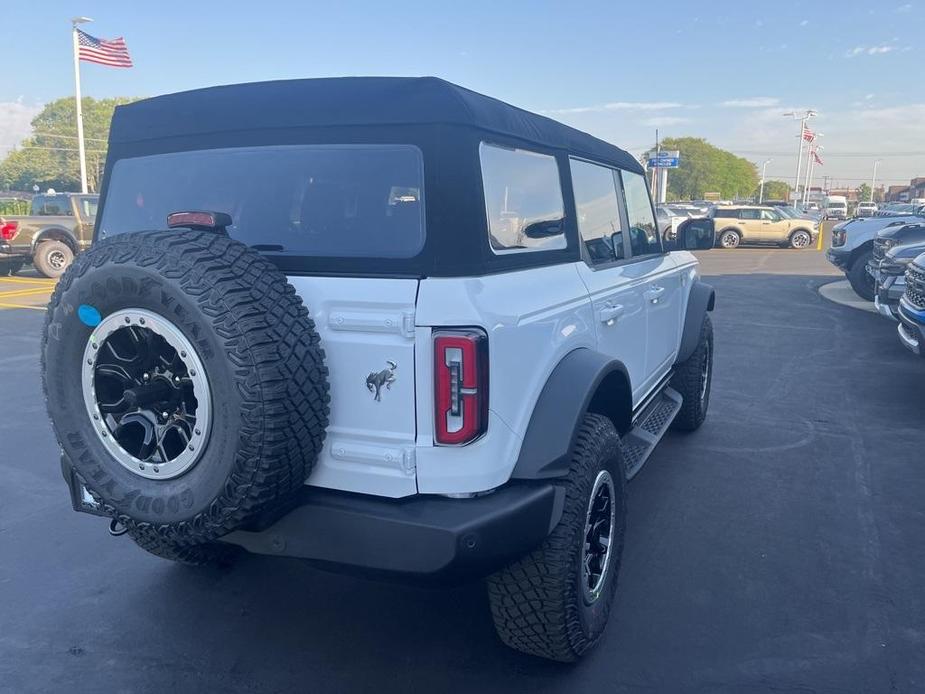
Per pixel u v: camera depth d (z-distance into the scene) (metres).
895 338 10.30
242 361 2.20
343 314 2.44
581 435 2.98
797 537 4.29
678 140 111.56
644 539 4.27
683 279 5.48
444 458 2.43
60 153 92.44
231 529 2.40
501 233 2.75
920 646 3.27
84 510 2.93
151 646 3.30
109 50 27.64
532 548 2.65
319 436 2.42
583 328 3.18
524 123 3.04
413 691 3.00
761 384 7.79
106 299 2.34
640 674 3.09
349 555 2.51
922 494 4.90
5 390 7.49
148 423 2.45
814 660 3.17
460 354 2.36
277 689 3.02
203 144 2.96
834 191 156.50
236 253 2.37
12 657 3.22
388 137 2.62
